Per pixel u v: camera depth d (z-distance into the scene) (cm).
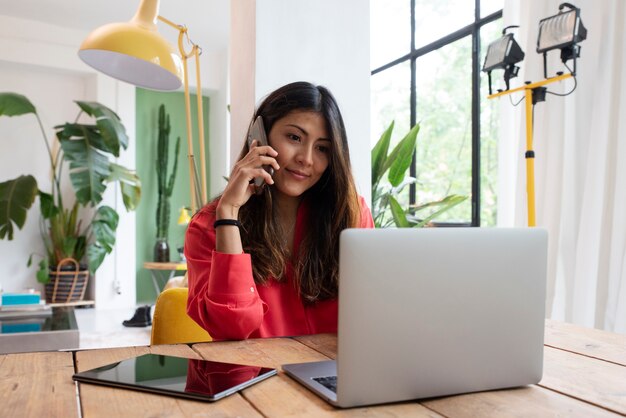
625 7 232
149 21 210
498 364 69
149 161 586
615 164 238
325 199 127
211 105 614
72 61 526
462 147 376
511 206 294
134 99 558
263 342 98
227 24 507
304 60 198
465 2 372
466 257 66
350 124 204
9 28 498
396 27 444
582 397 68
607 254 238
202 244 116
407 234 63
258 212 123
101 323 457
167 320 121
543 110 269
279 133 119
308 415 59
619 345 99
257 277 119
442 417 60
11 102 453
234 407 62
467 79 372
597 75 241
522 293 70
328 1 202
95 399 63
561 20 220
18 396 64
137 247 581
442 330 65
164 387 66
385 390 63
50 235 528
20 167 529
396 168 260
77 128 482
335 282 123
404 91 438
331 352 90
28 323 241
